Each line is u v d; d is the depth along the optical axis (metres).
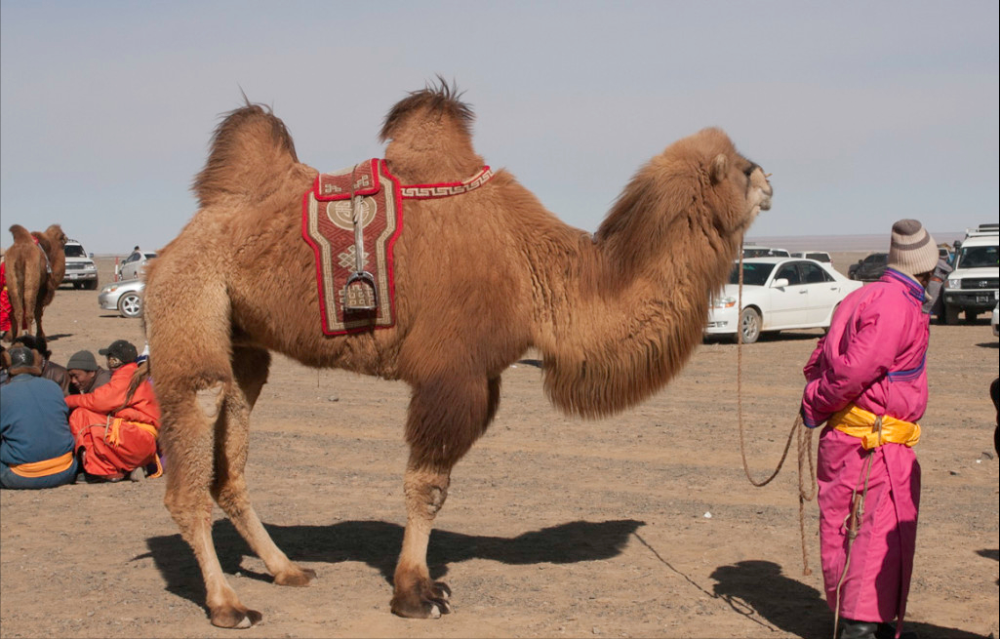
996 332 19.92
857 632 4.77
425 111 5.88
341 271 5.50
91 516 7.97
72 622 5.52
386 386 15.52
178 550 6.97
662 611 5.51
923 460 9.27
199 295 5.64
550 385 5.76
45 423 8.97
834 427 4.86
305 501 8.20
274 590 6.00
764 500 8.00
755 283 21.91
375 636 5.21
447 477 5.50
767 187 5.69
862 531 4.74
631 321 5.49
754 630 5.23
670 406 12.81
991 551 6.51
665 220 5.43
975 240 27.00
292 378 16.59
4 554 6.88
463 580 6.07
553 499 8.09
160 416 5.64
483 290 5.45
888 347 4.61
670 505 7.86
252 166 5.89
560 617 5.44
